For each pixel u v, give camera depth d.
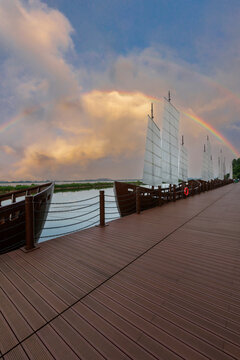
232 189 21.78
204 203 9.85
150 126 13.43
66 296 2.09
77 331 1.60
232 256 3.19
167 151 15.61
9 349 1.44
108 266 2.81
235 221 5.71
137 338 1.52
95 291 2.19
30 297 2.08
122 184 9.43
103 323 1.69
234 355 1.36
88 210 15.35
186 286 2.29
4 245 4.25
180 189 12.45
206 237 4.20
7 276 2.52
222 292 2.17
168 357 1.35
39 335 1.57
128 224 5.30
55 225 10.23
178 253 3.31
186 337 1.53
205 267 2.79
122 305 1.94
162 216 6.43
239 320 1.72
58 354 1.39
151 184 13.72
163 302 1.99
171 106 16.06
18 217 4.47
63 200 19.78
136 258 3.10
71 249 3.46
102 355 1.38
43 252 3.32
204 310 1.86
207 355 1.37
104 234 4.38
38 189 7.63
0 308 1.90
